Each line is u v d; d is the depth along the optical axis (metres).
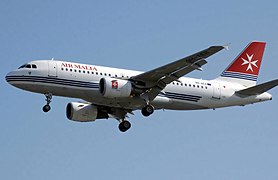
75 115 124.75
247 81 131.50
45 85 115.44
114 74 118.88
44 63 116.44
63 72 115.94
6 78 116.81
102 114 126.75
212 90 125.19
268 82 122.81
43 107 116.75
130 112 126.88
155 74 114.56
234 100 127.25
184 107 124.00
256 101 128.75
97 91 116.81
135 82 116.19
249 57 132.75
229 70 131.12
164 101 120.81
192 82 123.94
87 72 117.12
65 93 116.75
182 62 110.12
